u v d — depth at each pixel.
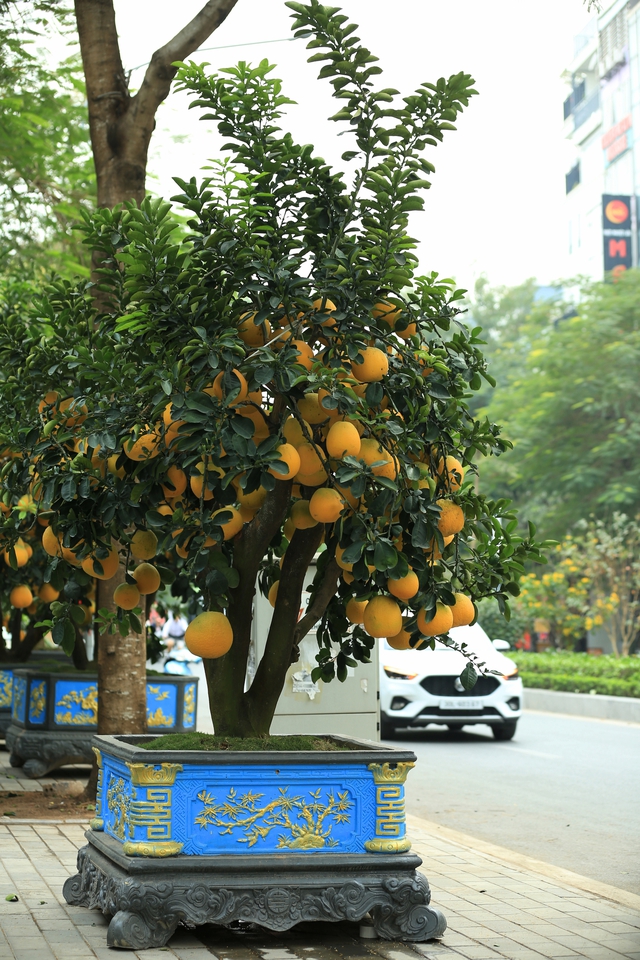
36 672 9.74
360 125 4.39
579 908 5.49
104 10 8.00
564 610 23.58
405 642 4.56
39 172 12.88
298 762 4.47
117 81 8.02
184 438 3.96
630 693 17.98
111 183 7.98
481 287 52.62
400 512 4.29
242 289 4.33
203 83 4.48
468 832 8.30
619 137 47.56
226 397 3.93
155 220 4.31
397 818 4.59
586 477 28.05
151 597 8.16
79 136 12.84
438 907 5.43
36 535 7.32
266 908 4.33
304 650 7.63
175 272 4.27
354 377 4.25
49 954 4.18
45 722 9.66
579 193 52.25
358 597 4.23
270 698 5.02
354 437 3.98
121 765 4.66
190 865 4.30
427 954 4.42
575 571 22.97
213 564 4.21
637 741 14.38
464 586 4.78
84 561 4.73
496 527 4.70
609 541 22.52
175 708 10.09
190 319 4.22
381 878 4.52
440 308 4.50
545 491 30.33
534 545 4.76
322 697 7.59
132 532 5.10
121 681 7.96
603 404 27.97
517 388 33.25
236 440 3.88
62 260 12.43
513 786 10.58
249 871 4.36
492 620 24.86
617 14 47.34
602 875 6.84
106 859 4.73
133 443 4.36
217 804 4.41
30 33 10.21
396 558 3.99
